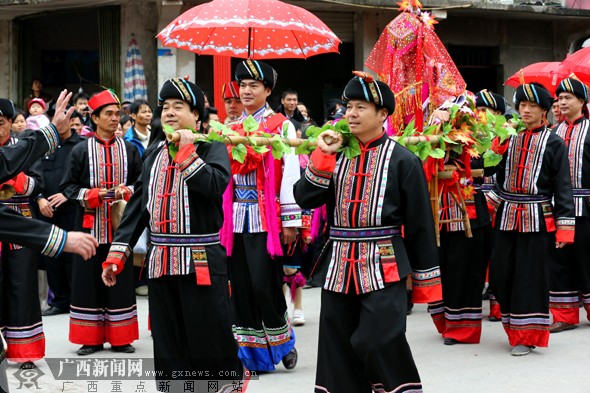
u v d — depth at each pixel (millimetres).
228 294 5066
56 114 4461
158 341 5039
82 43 15773
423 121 6539
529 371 6383
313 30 6512
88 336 6988
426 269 4688
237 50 7086
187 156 4754
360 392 4707
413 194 4664
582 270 8031
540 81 10164
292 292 8242
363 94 4641
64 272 8883
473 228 7219
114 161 7285
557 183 6895
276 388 5887
